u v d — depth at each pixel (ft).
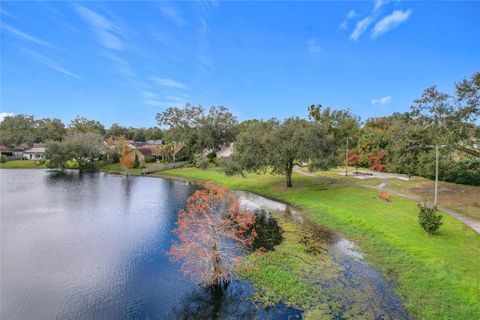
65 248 69.77
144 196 133.18
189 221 56.54
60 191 146.20
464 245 59.67
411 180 137.80
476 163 95.55
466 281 45.70
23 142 429.38
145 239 75.66
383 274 53.36
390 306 43.34
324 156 120.57
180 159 294.05
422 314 40.57
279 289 48.75
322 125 127.85
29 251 68.13
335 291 47.88
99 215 99.55
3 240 75.25
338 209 93.91
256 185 147.74
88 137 266.98
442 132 84.17
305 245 68.54
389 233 70.54
